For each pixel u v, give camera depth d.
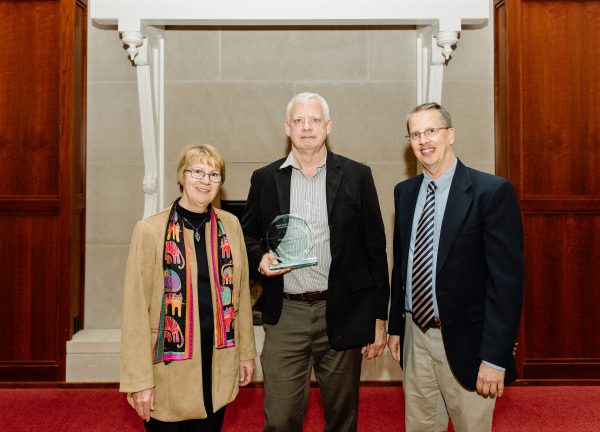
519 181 3.18
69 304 3.22
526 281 3.21
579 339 3.21
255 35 3.47
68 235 3.19
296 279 1.87
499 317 1.56
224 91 3.48
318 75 3.48
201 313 1.60
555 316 3.21
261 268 1.80
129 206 3.47
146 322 1.52
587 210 3.19
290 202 1.91
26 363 3.20
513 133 3.17
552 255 3.21
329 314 1.83
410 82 3.49
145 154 3.29
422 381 1.79
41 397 3.01
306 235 1.84
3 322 3.20
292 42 3.48
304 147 1.84
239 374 1.77
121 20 3.09
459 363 1.65
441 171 1.75
